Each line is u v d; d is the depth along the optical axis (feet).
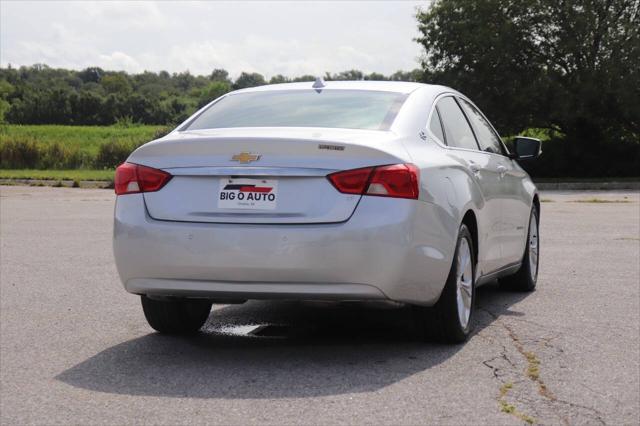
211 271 14.75
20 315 20.07
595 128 117.08
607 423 11.77
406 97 17.53
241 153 14.88
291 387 13.57
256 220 14.67
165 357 15.84
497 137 22.39
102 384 13.94
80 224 43.37
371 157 14.67
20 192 74.28
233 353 16.12
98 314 20.22
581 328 18.34
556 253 31.91
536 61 113.39
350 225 14.37
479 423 11.71
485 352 16.06
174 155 15.38
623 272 26.91
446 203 16.02
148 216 15.38
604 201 65.21
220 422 11.80
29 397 13.23
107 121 477.77
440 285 15.78
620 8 110.73
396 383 13.78
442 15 115.24
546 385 13.71
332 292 14.51
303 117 16.57
